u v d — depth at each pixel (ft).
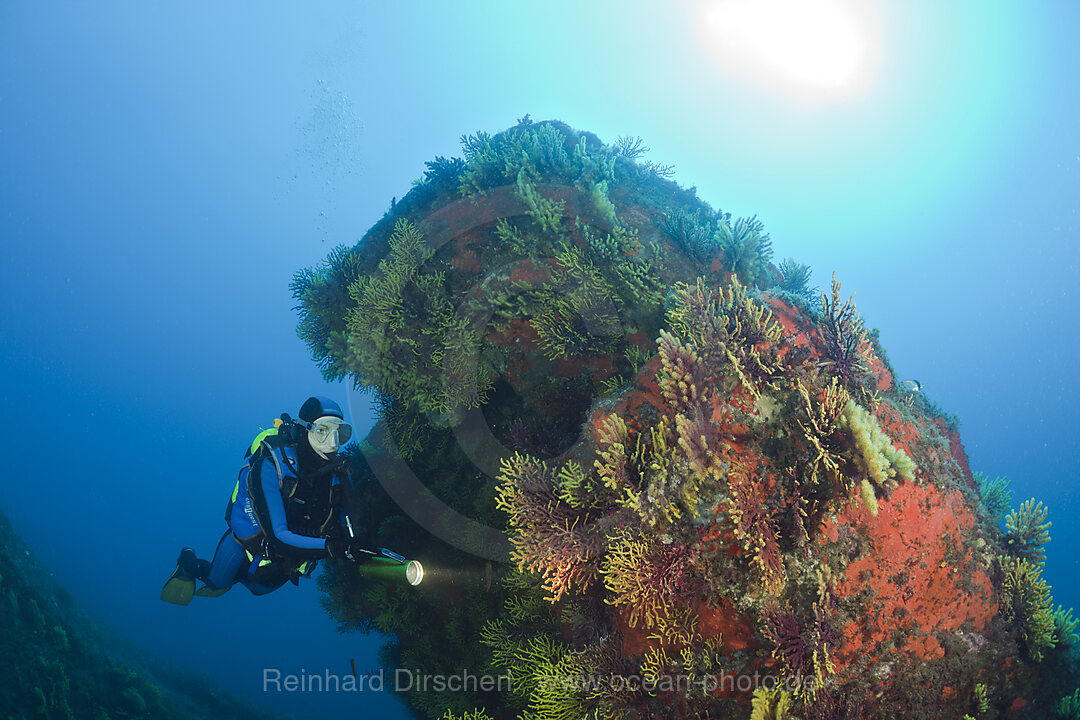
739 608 9.77
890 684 9.79
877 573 9.73
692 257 13.55
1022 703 10.27
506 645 13.84
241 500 12.73
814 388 10.40
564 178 15.16
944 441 11.80
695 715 9.93
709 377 10.50
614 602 9.78
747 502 9.66
